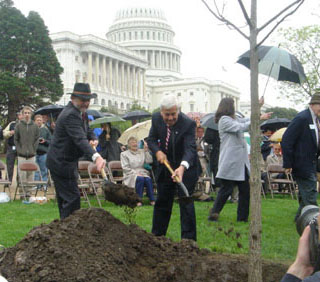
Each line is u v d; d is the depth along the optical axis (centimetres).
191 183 522
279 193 1232
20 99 4784
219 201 742
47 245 381
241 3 318
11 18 4834
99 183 1077
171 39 12000
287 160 623
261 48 693
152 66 11462
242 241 575
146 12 11719
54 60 5100
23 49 4922
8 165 1191
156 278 383
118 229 427
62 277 352
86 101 511
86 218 424
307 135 616
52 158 512
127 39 11538
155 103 11250
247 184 740
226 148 729
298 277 220
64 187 516
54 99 5081
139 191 972
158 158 520
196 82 10819
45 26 5072
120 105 9069
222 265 400
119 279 362
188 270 392
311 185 625
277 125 1593
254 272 313
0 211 850
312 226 221
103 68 8669
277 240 593
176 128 527
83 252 382
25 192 1086
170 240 465
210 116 1121
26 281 354
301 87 2348
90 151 487
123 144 1230
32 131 1098
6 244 539
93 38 8350
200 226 688
